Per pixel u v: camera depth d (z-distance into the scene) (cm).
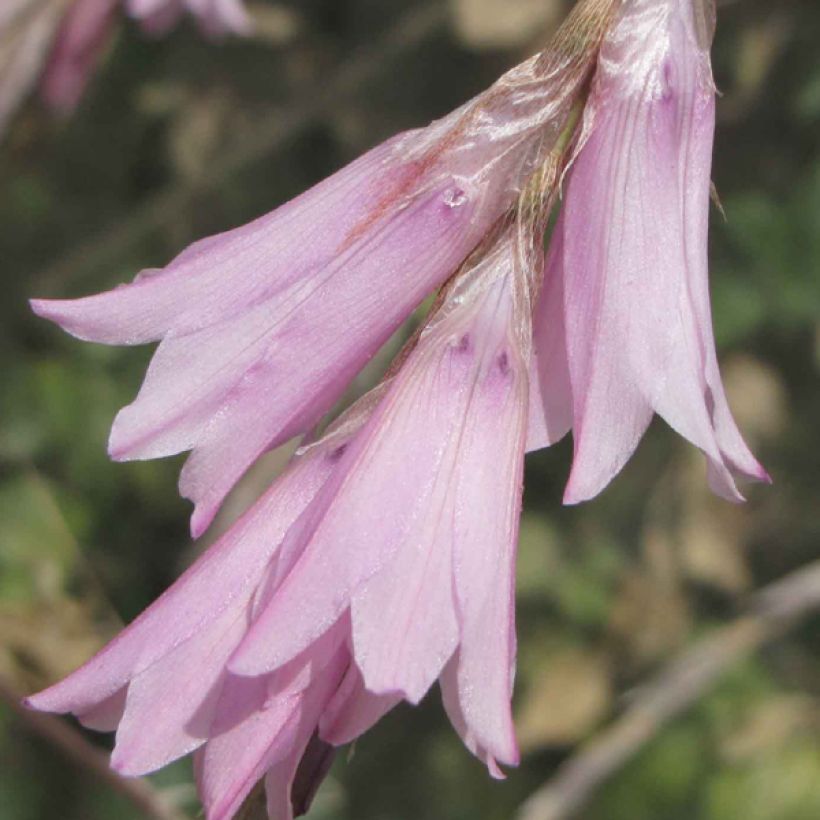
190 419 32
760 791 64
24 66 47
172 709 31
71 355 72
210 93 73
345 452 32
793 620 58
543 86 32
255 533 32
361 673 31
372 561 31
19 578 43
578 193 32
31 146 70
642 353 32
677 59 32
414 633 31
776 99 68
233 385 32
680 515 67
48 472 69
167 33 74
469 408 32
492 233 32
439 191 32
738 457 32
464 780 70
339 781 70
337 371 32
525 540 68
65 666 42
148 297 32
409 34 68
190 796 41
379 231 32
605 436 32
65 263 73
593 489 31
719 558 66
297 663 31
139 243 74
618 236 32
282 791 32
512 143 32
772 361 69
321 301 32
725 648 56
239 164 71
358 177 32
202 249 32
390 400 32
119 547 70
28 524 44
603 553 68
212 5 49
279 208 32
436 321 32
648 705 56
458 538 31
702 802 65
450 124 32
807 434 69
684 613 67
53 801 62
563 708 65
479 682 31
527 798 69
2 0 46
